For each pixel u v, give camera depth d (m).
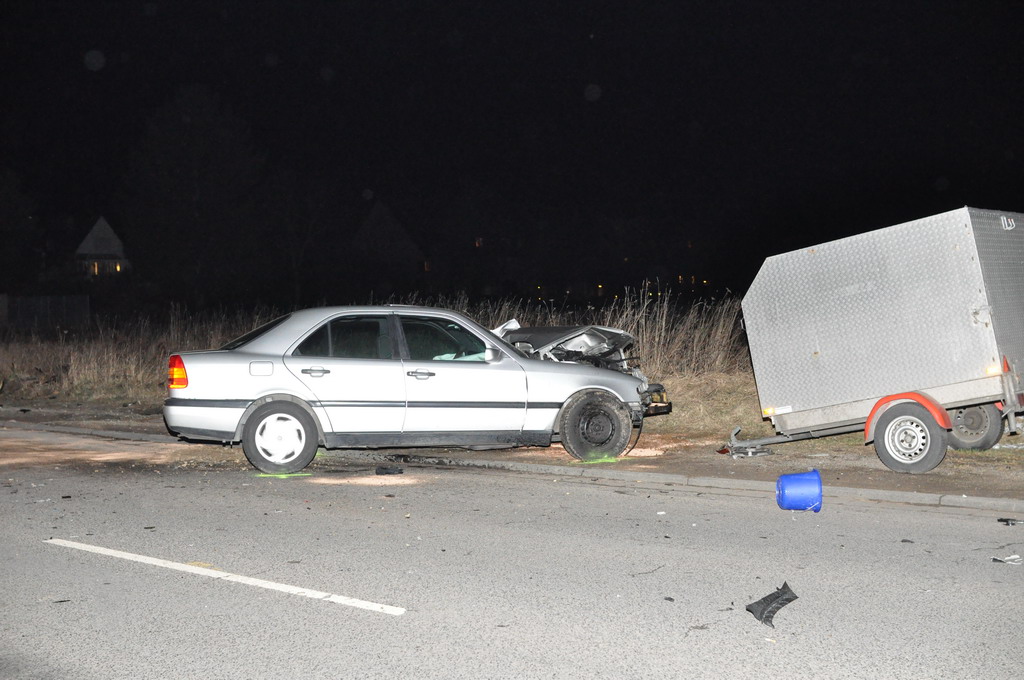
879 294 9.15
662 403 10.87
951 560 6.30
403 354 9.88
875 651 4.69
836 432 9.55
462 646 4.80
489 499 8.40
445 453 10.83
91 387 17.70
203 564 6.30
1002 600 5.46
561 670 4.48
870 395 9.24
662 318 16.42
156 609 5.39
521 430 10.00
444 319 10.07
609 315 16.73
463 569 6.16
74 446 11.88
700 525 7.37
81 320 44.75
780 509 7.95
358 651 4.73
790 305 9.55
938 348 8.91
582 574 6.05
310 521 7.54
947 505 8.01
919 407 8.91
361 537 7.02
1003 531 7.08
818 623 5.11
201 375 9.56
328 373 9.66
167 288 63.31
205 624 5.13
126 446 11.84
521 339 11.46
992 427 9.71
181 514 7.81
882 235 9.12
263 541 6.90
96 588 5.78
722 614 5.27
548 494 8.62
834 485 8.57
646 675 4.41
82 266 75.69
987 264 8.85
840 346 9.35
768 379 9.70
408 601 5.51
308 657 4.66
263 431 9.63
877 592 5.63
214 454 11.08
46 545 6.80
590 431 10.08
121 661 4.61
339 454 10.88
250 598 5.58
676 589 5.73
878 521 7.45
